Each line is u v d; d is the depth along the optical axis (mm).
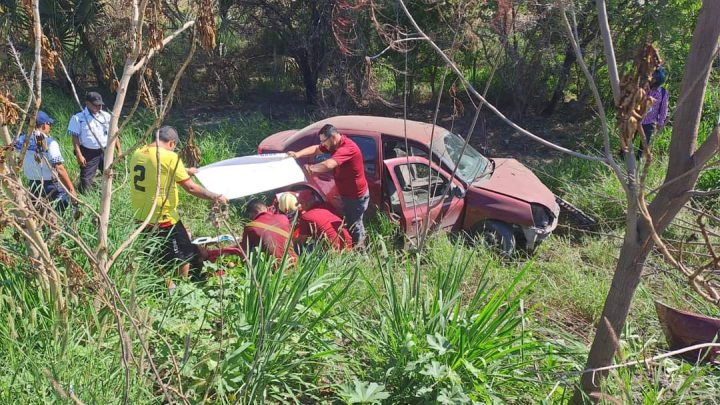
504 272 6605
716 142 3176
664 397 4379
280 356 4094
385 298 4930
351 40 10773
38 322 4059
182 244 5734
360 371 4234
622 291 3543
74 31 12844
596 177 9312
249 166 7609
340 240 6684
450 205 7523
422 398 3988
